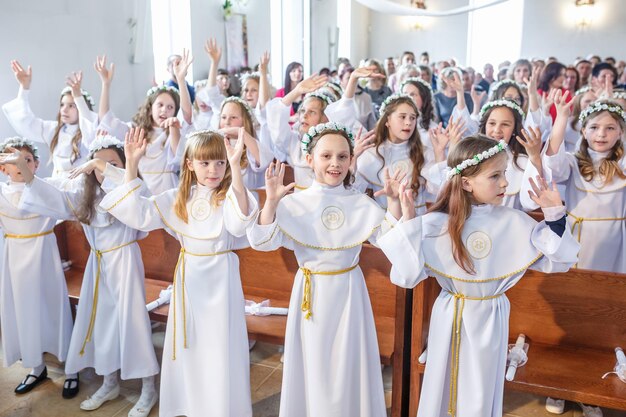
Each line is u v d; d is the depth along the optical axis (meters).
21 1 5.46
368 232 2.51
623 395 2.47
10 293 3.38
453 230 2.34
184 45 8.57
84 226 3.18
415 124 3.69
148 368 3.15
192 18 8.59
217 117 5.35
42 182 3.03
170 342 2.89
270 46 11.39
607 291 2.76
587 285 2.79
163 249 3.91
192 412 2.87
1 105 5.30
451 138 3.60
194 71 8.73
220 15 9.45
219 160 2.74
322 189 2.55
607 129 3.38
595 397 2.48
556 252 2.24
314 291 2.54
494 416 2.47
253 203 2.54
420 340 2.72
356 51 17.91
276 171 2.46
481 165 2.28
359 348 2.58
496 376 2.42
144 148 2.80
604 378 2.60
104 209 2.84
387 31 18.88
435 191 3.59
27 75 4.73
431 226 2.40
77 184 3.47
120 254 3.11
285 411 2.62
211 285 2.79
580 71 8.72
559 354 2.82
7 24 5.32
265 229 2.45
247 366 2.91
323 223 2.52
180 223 2.82
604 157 3.49
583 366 2.71
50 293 3.44
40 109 5.77
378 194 2.43
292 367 2.60
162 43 8.25
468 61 18.30
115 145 3.23
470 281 2.35
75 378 3.39
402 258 2.30
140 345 3.14
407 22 18.62
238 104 4.21
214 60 5.30
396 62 12.21
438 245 2.38
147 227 2.82
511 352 2.75
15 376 3.58
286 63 12.75
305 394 2.66
